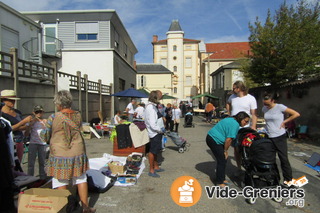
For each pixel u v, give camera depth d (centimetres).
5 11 1275
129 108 1277
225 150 445
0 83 662
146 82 4669
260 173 402
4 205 321
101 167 527
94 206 379
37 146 466
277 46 1453
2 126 355
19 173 395
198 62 5509
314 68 1365
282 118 435
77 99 1183
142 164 596
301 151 778
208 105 1888
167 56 5478
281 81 1523
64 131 322
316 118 966
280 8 1505
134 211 365
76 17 1775
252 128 483
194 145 901
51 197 296
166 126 1348
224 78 3014
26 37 1477
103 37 1788
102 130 1088
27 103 793
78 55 1770
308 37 1361
